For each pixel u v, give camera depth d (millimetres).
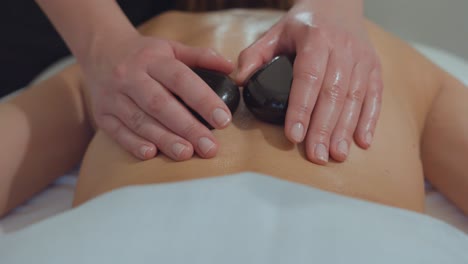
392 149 639
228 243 391
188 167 550
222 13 817
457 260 407
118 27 693
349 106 598
